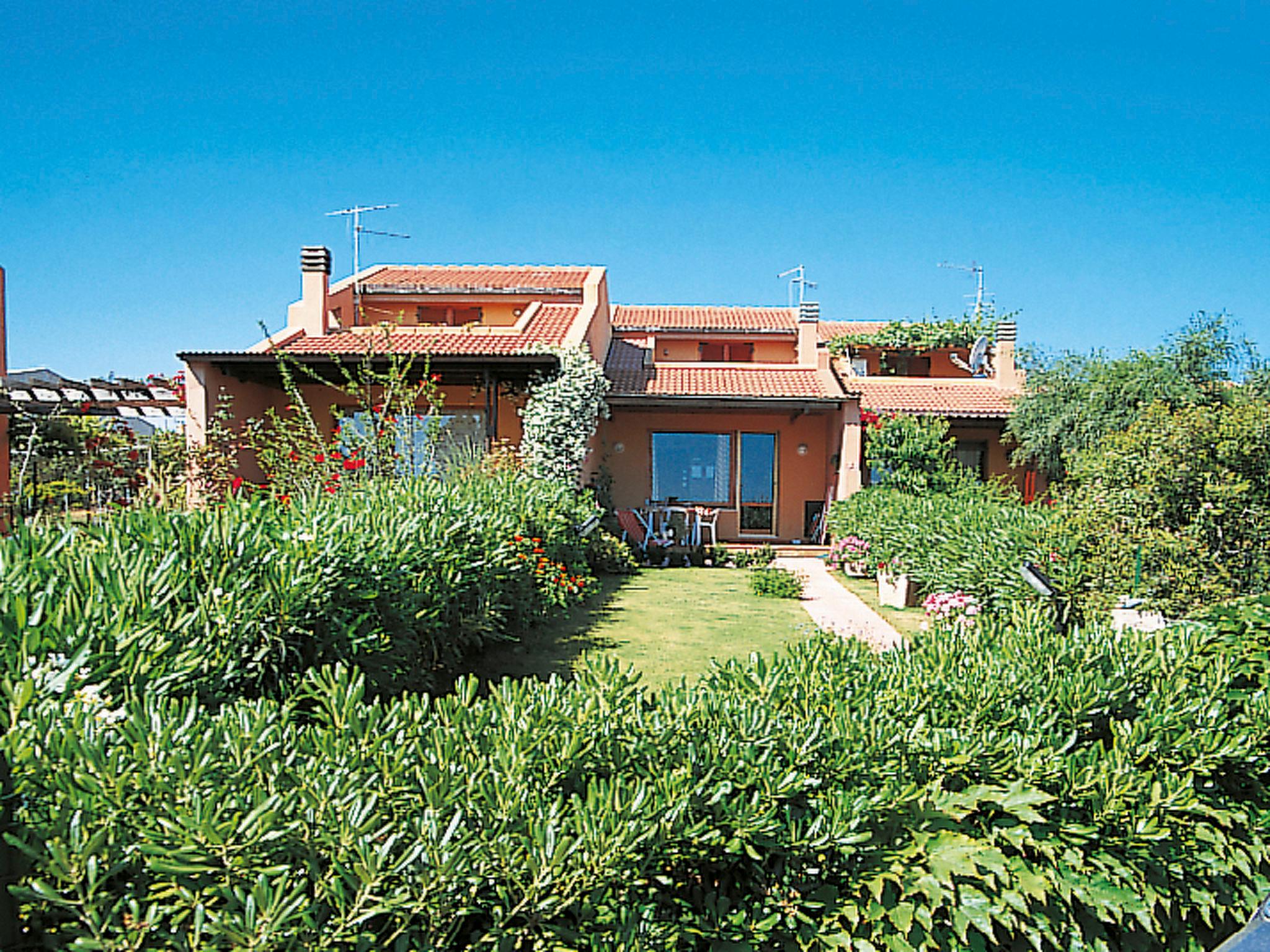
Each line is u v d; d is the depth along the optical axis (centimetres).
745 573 1445
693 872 249
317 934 188
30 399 1266
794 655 365
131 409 1432
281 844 195
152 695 252
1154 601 573
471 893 207
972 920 255
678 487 1852
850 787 268
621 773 255
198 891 191
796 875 252
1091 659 351
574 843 214
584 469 1550
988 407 1766
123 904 187
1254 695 346
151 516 439
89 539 409
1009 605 755
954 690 320
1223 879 320
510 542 761
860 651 376
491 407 1419
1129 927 295
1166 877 300
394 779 225
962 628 407
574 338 1519
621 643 822
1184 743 312
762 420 1842
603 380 1450
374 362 1352
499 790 225
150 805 198
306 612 395
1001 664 341
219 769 209
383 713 268
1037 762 283
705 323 2392
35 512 856
